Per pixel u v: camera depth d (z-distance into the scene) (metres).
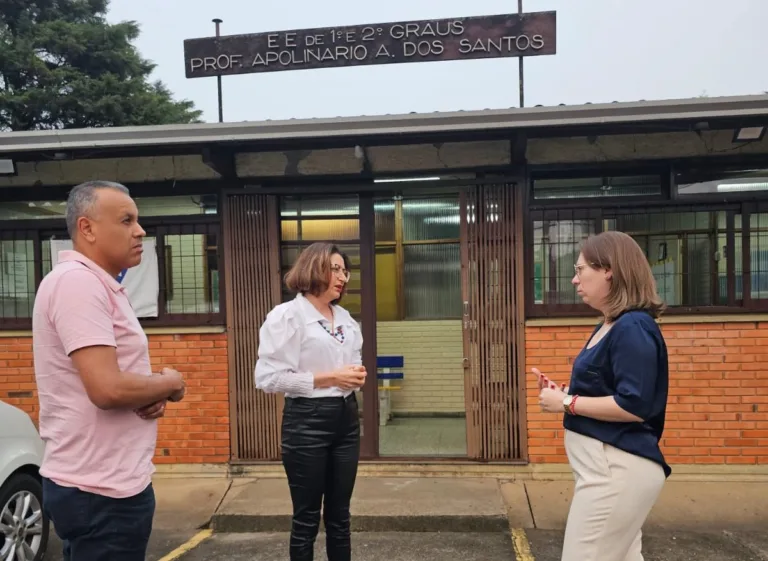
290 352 2.56
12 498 3.18
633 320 2.05
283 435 2.65
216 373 4.78
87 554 1.77
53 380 1.76
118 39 15.36
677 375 4.42
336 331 2.74
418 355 6.51
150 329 4.81
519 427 4.56
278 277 4.73
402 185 4.66
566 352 4.49
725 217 4.40
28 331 4.91
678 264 4.48
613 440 2.03
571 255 4.52
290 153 4.71
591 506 2.03
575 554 2.06
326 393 2.59
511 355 4.55
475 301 4.58
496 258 4.55
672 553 3.40
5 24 14.26
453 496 4.12
